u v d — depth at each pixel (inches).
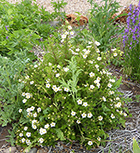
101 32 146.1
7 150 85.0
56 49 99.3
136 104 110.4
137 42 115.2
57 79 86.9
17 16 163.5
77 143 88.5
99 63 97.7
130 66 124.1
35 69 99.9
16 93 98.0
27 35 141.7
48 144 87.1
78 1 257.4
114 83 101.5
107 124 91.0
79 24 177.3
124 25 170.1
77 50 101.7
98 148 86.7
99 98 86.9
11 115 95.5
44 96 86.1
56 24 187.2
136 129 95.3
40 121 84.6
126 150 85.3
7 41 137.2
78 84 95.0
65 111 82.2
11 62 115.2
